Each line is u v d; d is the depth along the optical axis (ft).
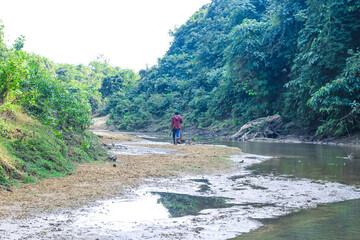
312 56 65.36
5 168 18.81
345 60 62.54
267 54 84.99
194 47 211.00
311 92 68.23
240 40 87.97
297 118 77.87
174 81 176.55
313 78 68.18
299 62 73.36
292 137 72.95
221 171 25.89
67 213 13.83
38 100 30.78
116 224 12.53
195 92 140.97
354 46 64.59
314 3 67.97
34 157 22.08
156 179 22.04
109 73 329.31
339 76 61.16
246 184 20.51
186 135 102.01
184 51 214.07
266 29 84.94
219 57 145.79
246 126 78.89
